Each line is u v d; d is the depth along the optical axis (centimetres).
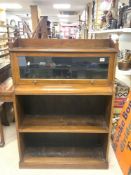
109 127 181
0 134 229
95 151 211
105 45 174
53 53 159
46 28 256
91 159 199
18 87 169
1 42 327
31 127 185
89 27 668
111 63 163
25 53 159
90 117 205
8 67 280
